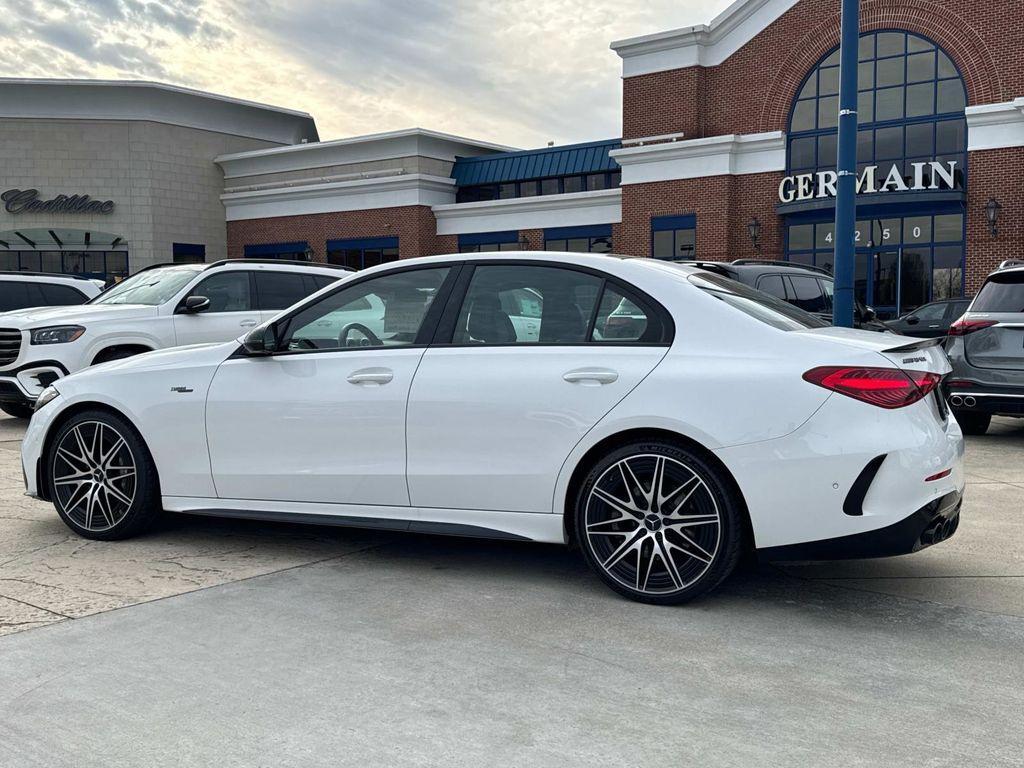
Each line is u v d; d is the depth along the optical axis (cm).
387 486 435
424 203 3106
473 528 423
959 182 2209
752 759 259
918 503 359
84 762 255
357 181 3159
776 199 2444
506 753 262
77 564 452
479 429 414
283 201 3388
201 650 338
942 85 2256
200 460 474
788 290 1072
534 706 294
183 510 482
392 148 3148
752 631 364
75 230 3331
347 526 446
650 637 356
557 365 405
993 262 2159
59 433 502
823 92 2405
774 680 316
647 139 2609
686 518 382
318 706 292
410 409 427
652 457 386
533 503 409
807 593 413
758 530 370
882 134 2345
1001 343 831
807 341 379
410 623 370
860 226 2364
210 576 433
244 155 3416
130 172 3322
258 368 465
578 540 405
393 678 315
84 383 497
